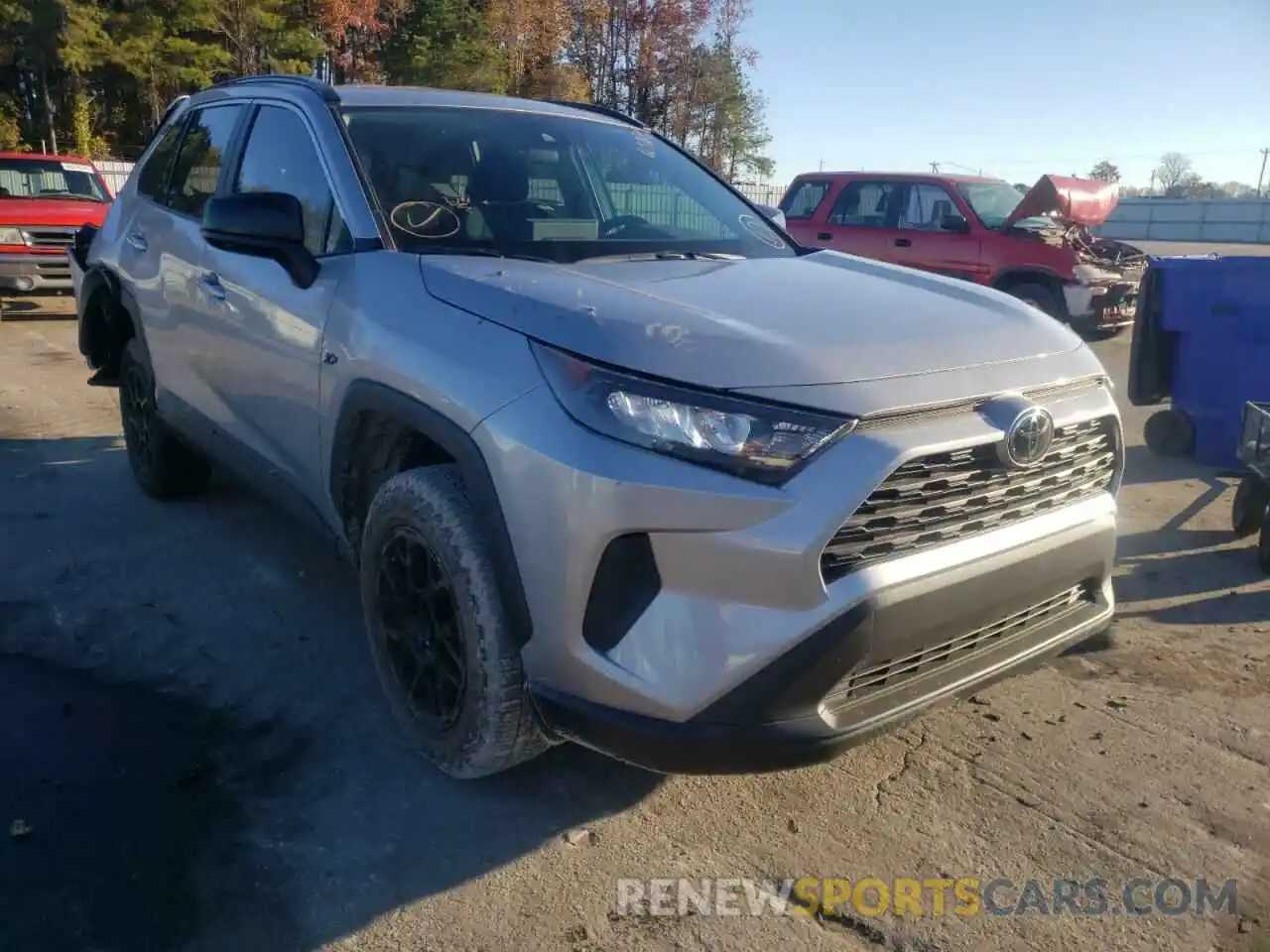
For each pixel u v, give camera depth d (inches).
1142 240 2016.5
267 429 142.3
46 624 149.6
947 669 99.9
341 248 128.0
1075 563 108.4
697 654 88.2
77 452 238.7
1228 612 169.6
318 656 142.7
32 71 1136.8
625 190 151.4
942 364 98.7
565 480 90.4
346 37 1304.1
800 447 87.7
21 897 94.3
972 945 93.7
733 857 104.7
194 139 181.6
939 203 474.9
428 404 103.7
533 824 108.7
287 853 102.6
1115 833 110.0
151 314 178.7
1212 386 251.1
